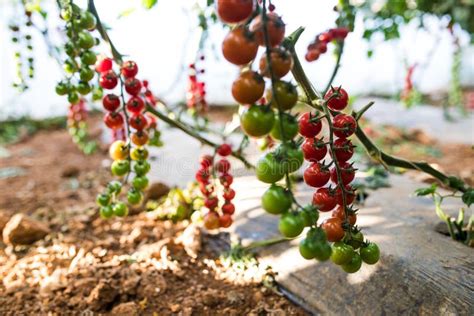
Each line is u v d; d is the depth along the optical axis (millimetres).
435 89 3578
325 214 1034
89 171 1839
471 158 1895
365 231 926
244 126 453
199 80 1412
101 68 757
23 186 1679
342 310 818
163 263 1017
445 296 731
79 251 1097
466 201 829
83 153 2117
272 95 446
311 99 644
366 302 799
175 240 1123
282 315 852
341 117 571
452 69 2523
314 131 549
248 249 1029
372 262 562
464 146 2080
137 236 1144
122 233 1206
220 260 1036
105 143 2199
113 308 879
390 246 853
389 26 1662
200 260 1049
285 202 461
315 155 561
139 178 790
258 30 453
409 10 1725
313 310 856
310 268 912
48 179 1756
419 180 1308
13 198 1547
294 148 465
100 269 996
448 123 2488
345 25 1175
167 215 1260
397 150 2033
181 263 1028
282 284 932
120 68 750
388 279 799
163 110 1107
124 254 1082
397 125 2393
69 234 1206
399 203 1068
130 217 1303
